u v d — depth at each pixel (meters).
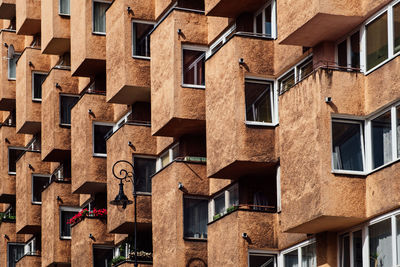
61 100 51.09
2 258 60.78
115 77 42.06
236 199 35.06
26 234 60.69
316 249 30.20
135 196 35.97
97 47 45.91
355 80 28.73
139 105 42.91
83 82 50.47
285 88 32.66
